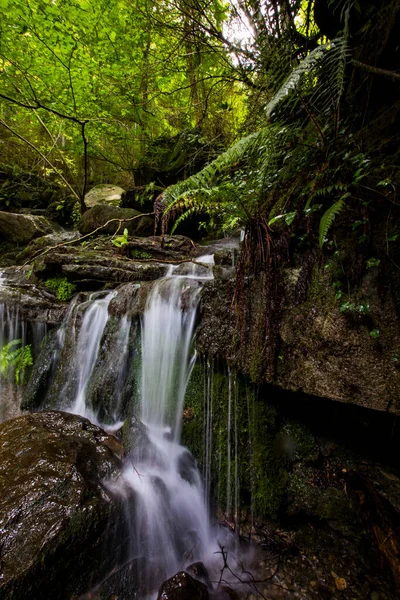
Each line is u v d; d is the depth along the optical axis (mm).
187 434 2814
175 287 3229
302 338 1889
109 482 2338
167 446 2934
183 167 7117
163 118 7762
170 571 2100
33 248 7426
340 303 1715
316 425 2342
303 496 2217
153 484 2510
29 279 5680
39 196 10641
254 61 3594
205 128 6617
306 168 2104
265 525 2318
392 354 1532
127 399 3379
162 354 3176
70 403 3941
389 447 2031
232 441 2510
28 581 1581
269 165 2467
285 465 2328
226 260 3178
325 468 2236
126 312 3648
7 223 8211
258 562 2150
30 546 1699
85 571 1834
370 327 1604
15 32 5355
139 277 4629
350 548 2055
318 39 2787
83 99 6465
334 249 1777
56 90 6426
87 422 3061
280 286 2029
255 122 3740
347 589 1875
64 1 5090
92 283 4820
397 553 1723
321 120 2236
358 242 1682
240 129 4039
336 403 2080
